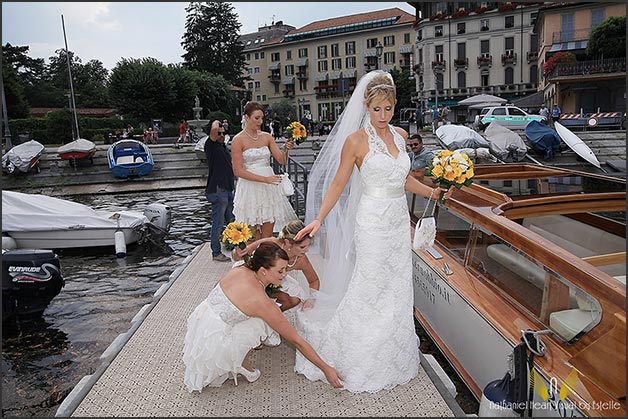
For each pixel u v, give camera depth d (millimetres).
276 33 73625
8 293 4906
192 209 13281
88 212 8391
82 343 4828
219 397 2938
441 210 4332
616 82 28578
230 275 3012
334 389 2986
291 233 3436
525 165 5395
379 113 2941
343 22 62781
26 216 8008
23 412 3650
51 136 28031
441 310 3854
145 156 19250
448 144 15711
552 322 2646
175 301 4633
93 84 62062
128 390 3033
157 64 38719
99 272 7230
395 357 2975
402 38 56719
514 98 42812
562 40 33156
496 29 42281
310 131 32688
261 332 3004
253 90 68000
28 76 67250
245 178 4707
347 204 3326
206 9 55906
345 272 3410
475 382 3271
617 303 2246
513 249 3086
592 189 4074
